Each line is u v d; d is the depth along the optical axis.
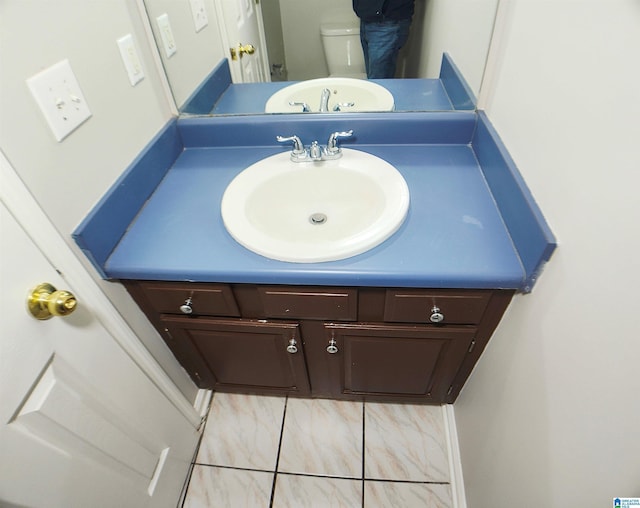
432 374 1.08
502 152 0.82
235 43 1.11
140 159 0.92
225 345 1.05
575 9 0.55
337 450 1.24
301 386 1.21
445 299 0.81
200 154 1.12
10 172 0.58
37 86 0.63
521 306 0.75
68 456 0.69
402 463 1.20
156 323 1.00
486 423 0.92
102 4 0.77
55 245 0.67
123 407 0.85
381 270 0.74
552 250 0.63
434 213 0.85
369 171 0.97
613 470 0.44
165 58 1.01
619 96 0.46
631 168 0.43
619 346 0.44
